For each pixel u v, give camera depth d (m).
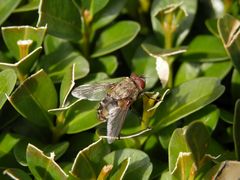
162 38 0.21
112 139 0.19
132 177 0.19
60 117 0.19
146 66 0.21
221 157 0.19
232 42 0.20
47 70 0.20
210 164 0.19
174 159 0.18
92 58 0.21
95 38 0.21
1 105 0.19
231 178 0.18
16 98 0.19
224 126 0.20
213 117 0.20
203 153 0.19
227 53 0.20
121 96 0.19
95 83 0.20
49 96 0.19
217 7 0.22
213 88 0.20
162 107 0.20
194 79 0.20
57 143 0.19
